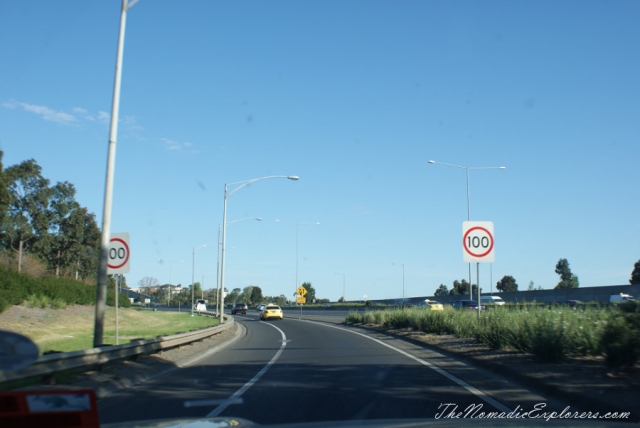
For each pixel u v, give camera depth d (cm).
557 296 4822
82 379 1239
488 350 1750
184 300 15100
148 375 1457
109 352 1383
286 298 16038
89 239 6612
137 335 3033
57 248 6047
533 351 1448
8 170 5356
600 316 1478
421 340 2300
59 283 4122
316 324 4472
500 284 8612
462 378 1309
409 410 957
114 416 942
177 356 1869
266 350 2161
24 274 3819
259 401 1064
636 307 1394
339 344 2334
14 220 5119
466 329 2264
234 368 1600
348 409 973
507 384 1215
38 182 5641
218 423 573
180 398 1109
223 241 4000
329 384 1250
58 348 2119
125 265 1652
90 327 3525
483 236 1827
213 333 2806
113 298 5281
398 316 3241
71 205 6066
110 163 1509
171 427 553
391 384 1230
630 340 1221
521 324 1642
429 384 1224
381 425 530
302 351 2067
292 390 1184
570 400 1011
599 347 1396
